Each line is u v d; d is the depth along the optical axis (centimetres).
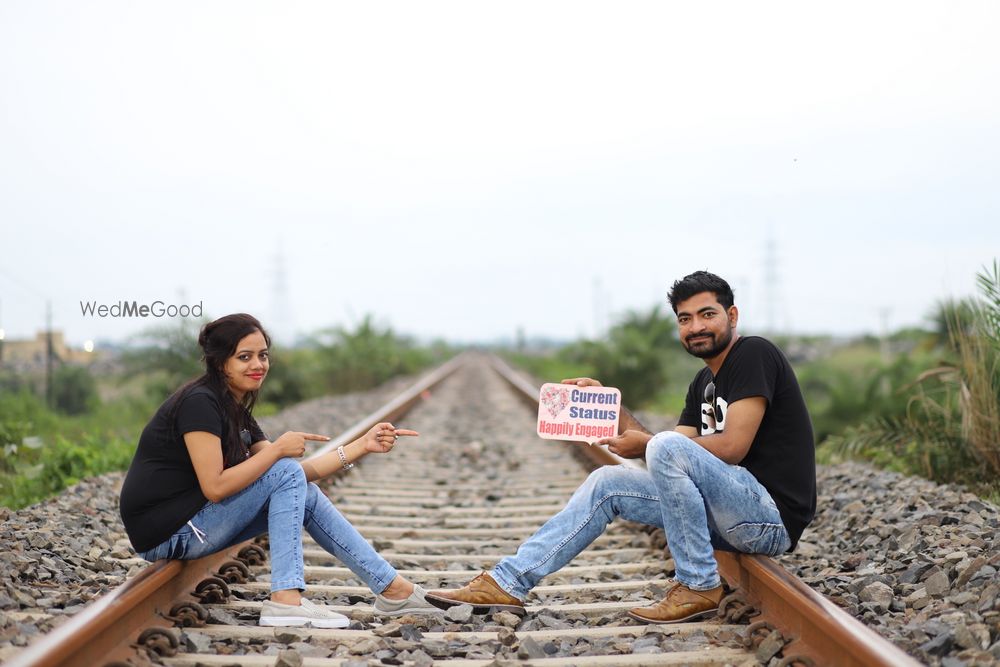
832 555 536
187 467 388
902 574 446
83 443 1205
